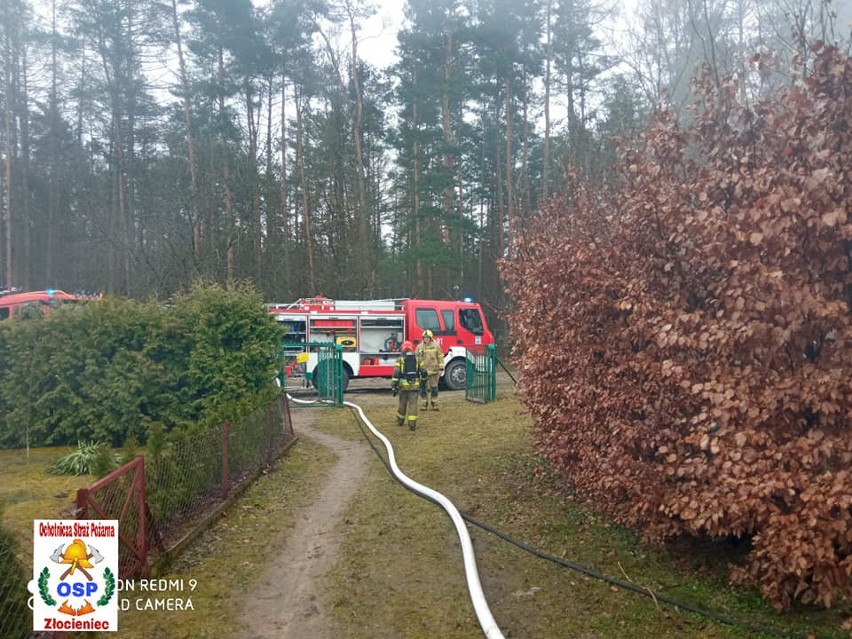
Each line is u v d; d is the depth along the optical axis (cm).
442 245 2969
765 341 389
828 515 367
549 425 651
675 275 496
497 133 3244
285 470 914
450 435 1121
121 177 3017
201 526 625
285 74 3084
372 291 3052
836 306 358
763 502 383
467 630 439
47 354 1079
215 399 1079
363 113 3294
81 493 430
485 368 1576
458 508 704
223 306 1129
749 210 383
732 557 514
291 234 3322
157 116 3036
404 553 583
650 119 654
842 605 438
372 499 759
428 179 2923
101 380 1076
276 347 1166
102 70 3038
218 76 2930
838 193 371
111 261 2908
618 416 525
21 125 3588
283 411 1113
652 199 503
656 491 484
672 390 482
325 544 613
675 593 476
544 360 627
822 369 385
